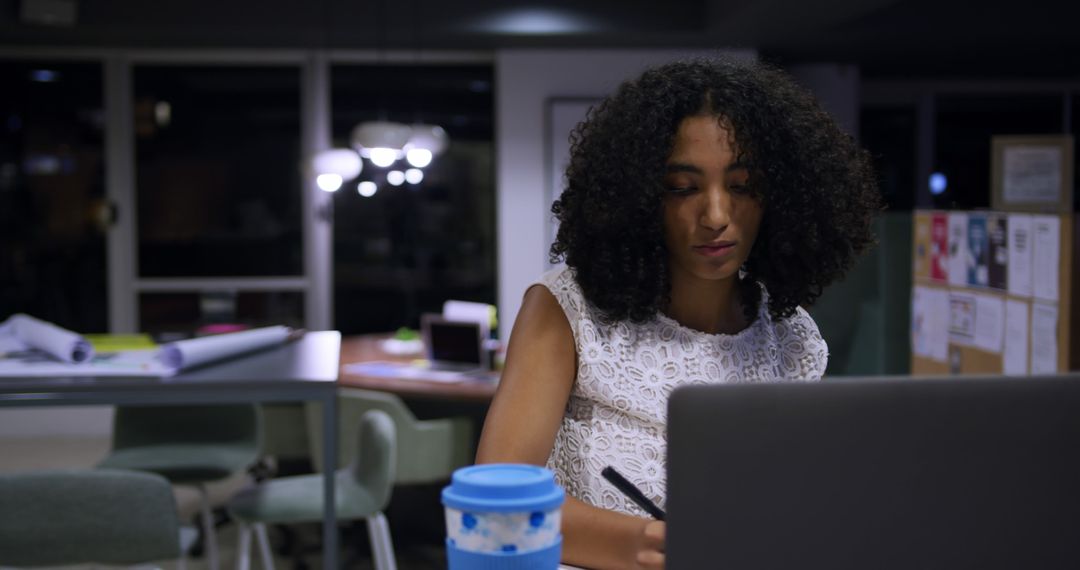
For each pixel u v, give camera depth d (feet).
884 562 2.23
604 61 22.21
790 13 18.07
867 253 3.81
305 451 14.39
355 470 10.26
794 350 3.80
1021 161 12.89
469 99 23.26
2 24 19.39
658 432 3.40
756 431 2.21
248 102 22.84
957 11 19.83
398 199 23.29
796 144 3.37
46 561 7.39
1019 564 2.24
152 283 22.90
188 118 22.81
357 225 23.25
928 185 26.14
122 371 6.40
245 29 19.89
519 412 3.24
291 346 7.89
